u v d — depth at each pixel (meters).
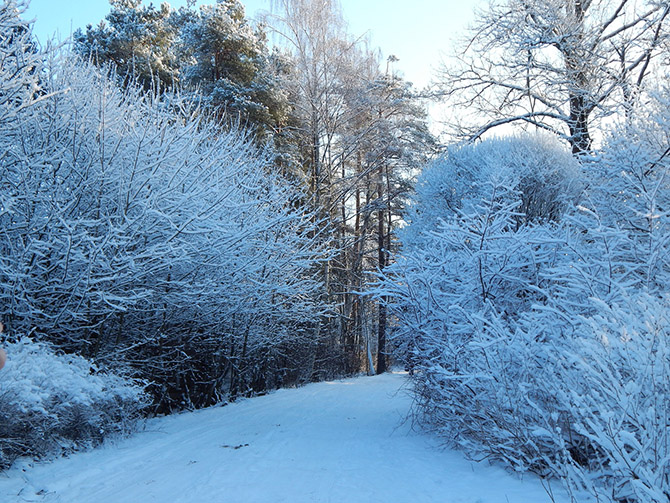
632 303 4.80
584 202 7.85
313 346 21.88
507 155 10.69
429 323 7.67
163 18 27.73
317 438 7.97
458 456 6.41
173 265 10.64
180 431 9.14
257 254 12.96
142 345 11.37
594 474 4.55
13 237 8.45
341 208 27.91
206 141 12.45
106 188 9.41
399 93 27.80
